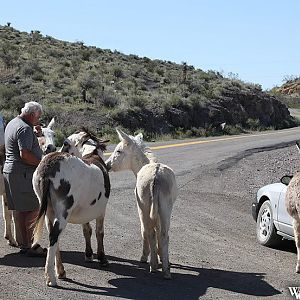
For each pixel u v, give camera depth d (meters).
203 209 15.84
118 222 13.30
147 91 52.03
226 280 9.21
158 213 9.02
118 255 10.45
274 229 11.66
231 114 53.56
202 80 61.69
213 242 11.96
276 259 10.87
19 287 8.38
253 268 10.07
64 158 8.66
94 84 47.47
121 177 20.31
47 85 46.44
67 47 67.38
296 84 129.00
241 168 24.59
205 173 22.53
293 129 58.47
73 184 8.60
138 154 10.81
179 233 12.59
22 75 48.28
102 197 9.35
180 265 9.99
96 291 8.33
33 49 59.69
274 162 27.20
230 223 14.24
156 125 43.34
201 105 50.62
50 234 8.52
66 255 10.30
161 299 8.11
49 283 8.46
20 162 10.09
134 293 8.31
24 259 10.00
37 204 10.20
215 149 31.42
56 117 37.53
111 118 40.06
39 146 10.29
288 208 9.91
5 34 66.38
